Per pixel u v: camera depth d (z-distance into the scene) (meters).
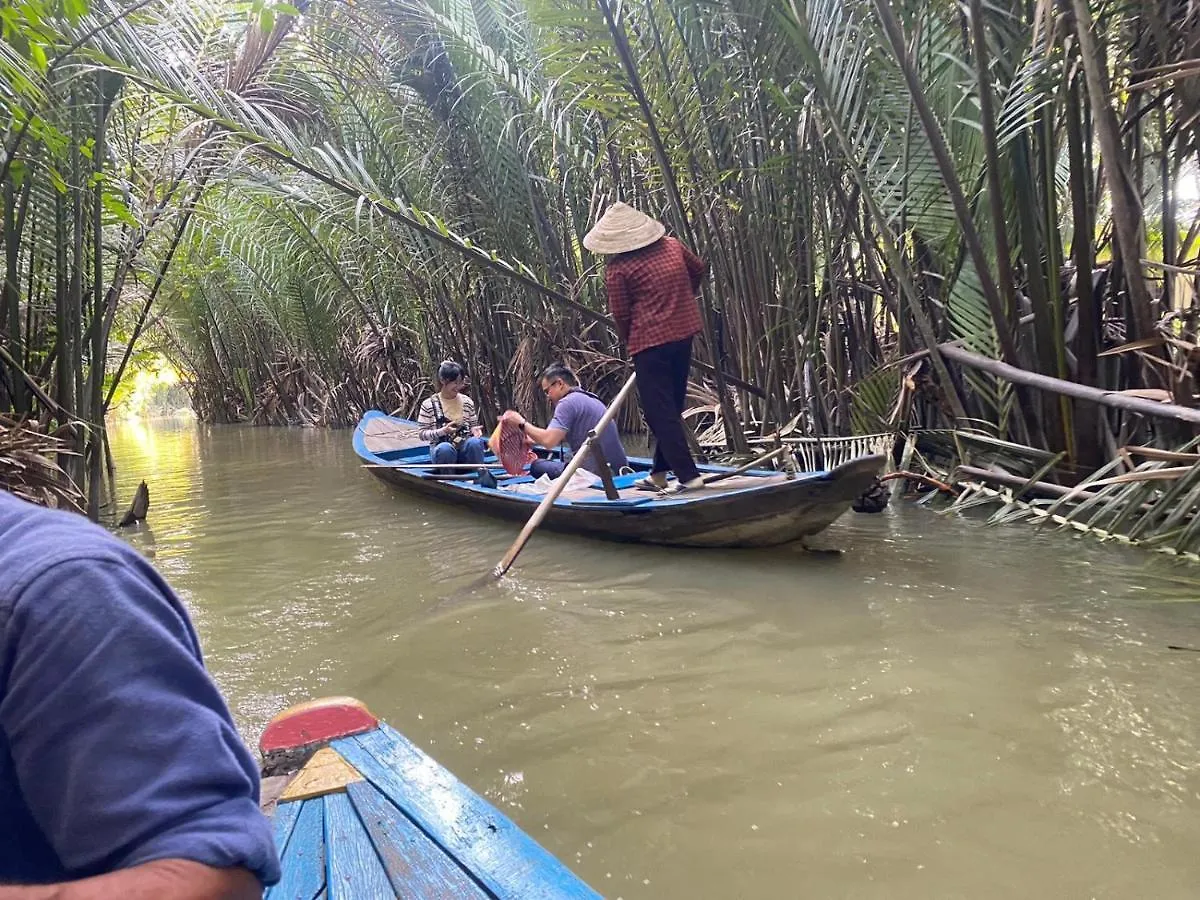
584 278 9.41
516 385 10.37
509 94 8.23
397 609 4.24
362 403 16.59
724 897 2.03
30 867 0.84
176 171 7.75
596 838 2.27
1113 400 4.79
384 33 8.52
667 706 3.01
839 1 5.15
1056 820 2.26
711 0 5.65
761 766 2.59
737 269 7.32
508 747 2.77
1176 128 5.02
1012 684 3.06
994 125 4.87
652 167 7.17
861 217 7.00
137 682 0.81
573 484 6.10
